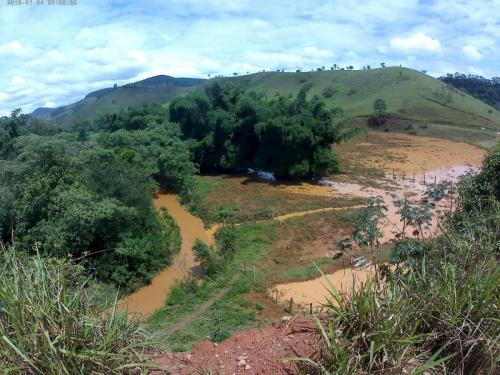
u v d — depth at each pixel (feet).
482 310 14.61
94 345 13.52
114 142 114.21
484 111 254.06
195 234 84.94
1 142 111.34
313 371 14.49
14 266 15.16
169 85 480.23
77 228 60.34
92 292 17.60
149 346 16.21
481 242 19.47
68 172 68.28
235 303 55.16
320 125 117.70
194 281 62.34
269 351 17.16
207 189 114.93
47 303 13.69
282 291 57.47
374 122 224.53
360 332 14.33
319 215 88.02
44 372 12.37
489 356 13.83
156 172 109.40
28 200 64.23
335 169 125.39
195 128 139.74
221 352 17.88
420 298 15.30
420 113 233.35
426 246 22.40
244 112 129.70
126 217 65.10
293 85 333.21
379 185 114.52
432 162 143.23
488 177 34.71
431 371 14.30
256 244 75.36
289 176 122.93
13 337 13.30
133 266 63.93
